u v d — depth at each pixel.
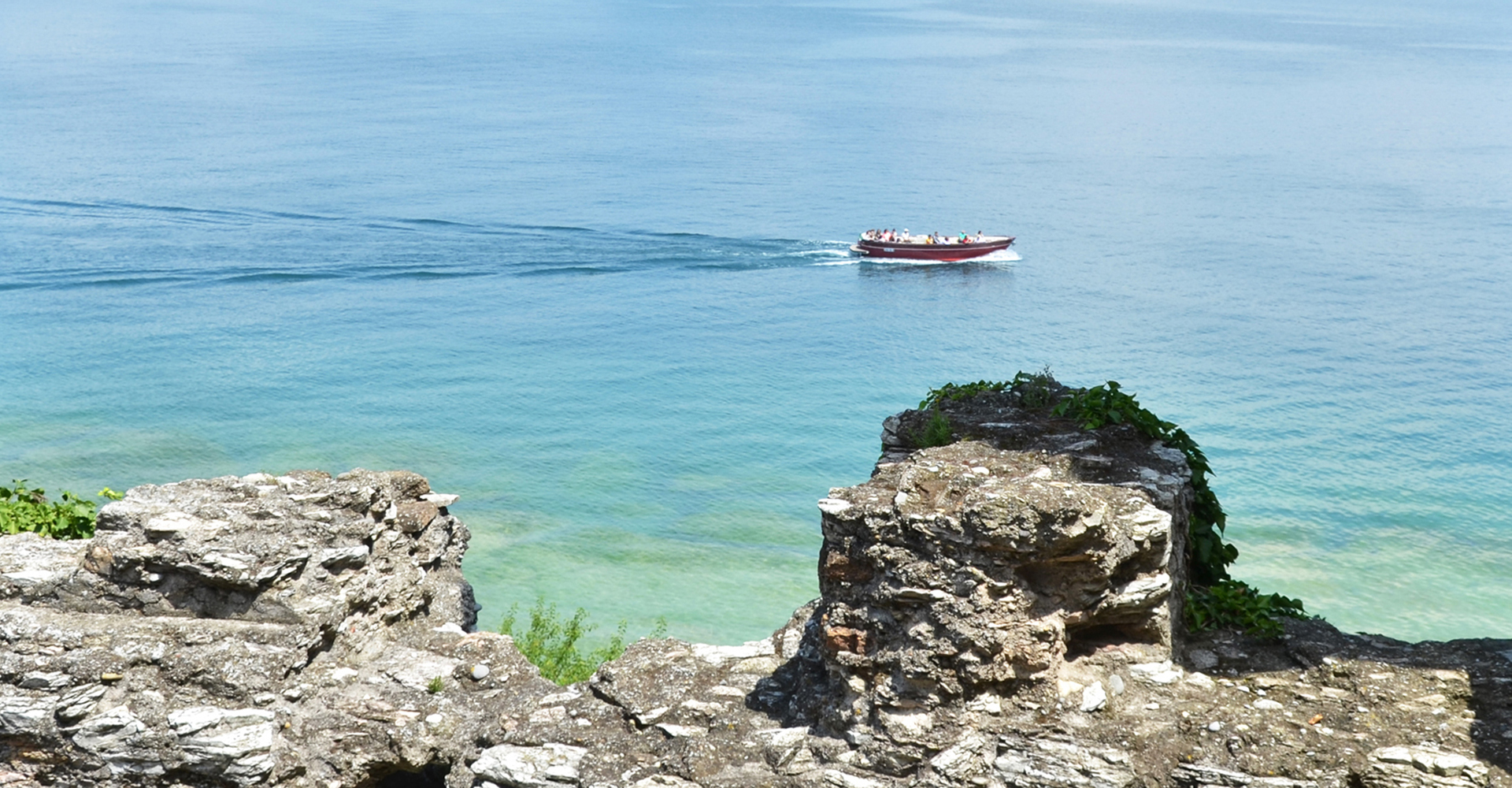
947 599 11.17
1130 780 10.72
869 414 85.38
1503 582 57.59
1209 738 11.15
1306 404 85.00
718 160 192.88
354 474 14.16
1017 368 97.50
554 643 25.17
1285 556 59.81
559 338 105.44
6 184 160.88
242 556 12.55
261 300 117.19
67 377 90.81
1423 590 56.75
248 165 182.12
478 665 13.50
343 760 12.44
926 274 127.69
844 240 141.62
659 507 66.56
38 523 16.14
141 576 12.67
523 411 85.06
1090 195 169.25
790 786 11.28
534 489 69.44
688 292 121.88
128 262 127.81
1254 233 145.00
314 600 12.84
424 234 142.25
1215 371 94.44
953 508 11.34
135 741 11.73
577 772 11.70
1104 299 117.44
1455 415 82.62
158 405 84.56
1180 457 13.73
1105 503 11.50
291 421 82.50
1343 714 11.46
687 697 12.54
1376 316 110.31
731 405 86.75
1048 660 11.36
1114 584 11.88
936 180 178.25
